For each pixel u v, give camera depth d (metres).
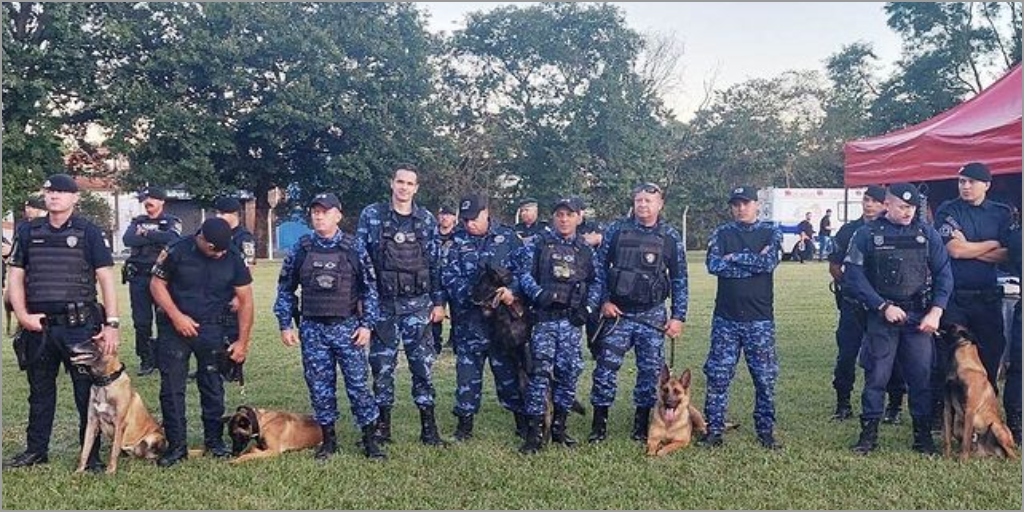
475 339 5.89
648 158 35.44
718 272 5.65
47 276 5.06
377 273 5.54
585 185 35.62
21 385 7.61
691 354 9.58
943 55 33.12
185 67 28.22
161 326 5.33
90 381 5.11
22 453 5.37
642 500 4.65
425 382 5.70
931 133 8.04
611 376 5.80
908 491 4.75
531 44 35.22
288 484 4.89
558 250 5.59
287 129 30.52
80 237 5.13
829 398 7.21
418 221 5.62
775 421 6.28
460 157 34.41
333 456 5.42
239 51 28.44
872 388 5.52
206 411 5.48
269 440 5.44
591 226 7.35
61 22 25.20
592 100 34.31
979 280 5.68
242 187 31.61
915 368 5.49
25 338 5.14
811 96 43.69
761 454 5.46
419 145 32.22
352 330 5.35
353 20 31.22
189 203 31.38
